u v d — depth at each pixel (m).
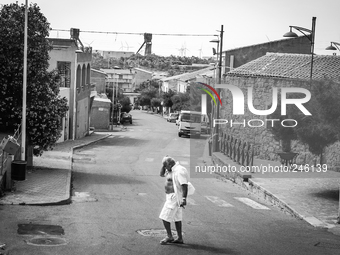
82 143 41.75
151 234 11.34
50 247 9.65
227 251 10.07
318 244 11.44
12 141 15.97
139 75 161.38
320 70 29.69
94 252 9.47
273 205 18.09
